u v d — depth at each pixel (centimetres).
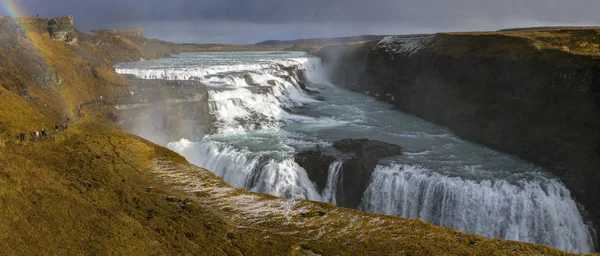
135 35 14262
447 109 6438
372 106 7919
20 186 2719
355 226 2727
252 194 3259
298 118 6850
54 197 2694
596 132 4422
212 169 5050
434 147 5338
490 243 2473
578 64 4828
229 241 2502
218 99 6569
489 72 5997
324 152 4891
